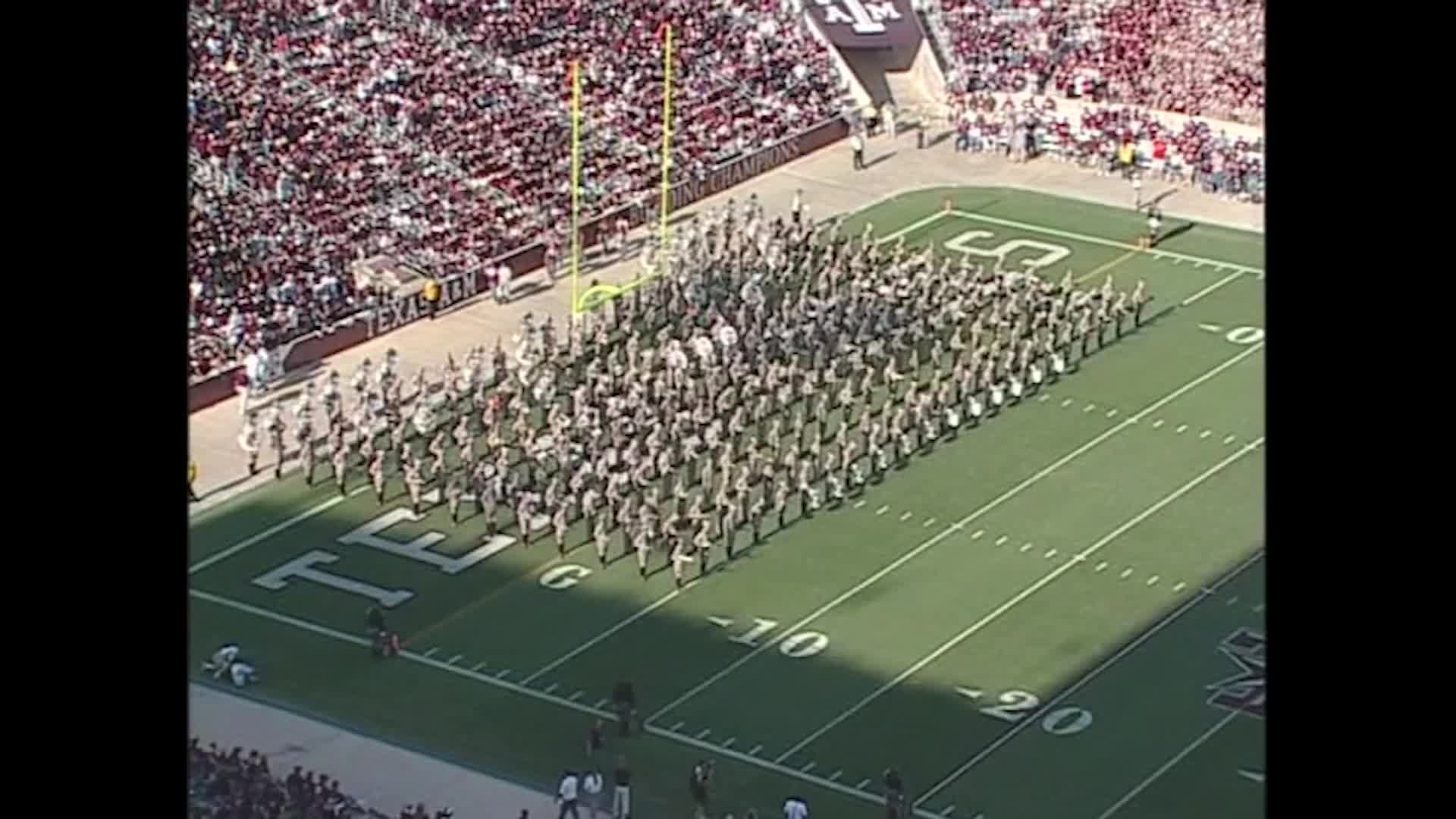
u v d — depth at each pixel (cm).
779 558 6400
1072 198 9100
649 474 6675
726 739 5600
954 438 7106
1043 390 7425
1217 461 7019
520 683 5819
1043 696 5791
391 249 8062
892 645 6006
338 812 5166
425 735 5603
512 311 7925
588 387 7194
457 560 6359
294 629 6028
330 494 6681
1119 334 7850
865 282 7994
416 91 8988
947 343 7588
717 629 6059
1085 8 10069
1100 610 6191
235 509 6612
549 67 9319
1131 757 5553
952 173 9288
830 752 5550
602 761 5503
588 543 6425
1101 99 9781
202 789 5147
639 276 8106
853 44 9962
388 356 7181
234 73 8838
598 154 8888
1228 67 9794
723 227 8506
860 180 9169
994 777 5466
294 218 8138
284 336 7512
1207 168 9225
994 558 6444
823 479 6738
